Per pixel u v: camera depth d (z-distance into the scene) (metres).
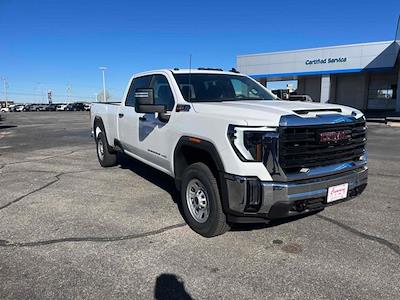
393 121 24.36
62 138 16.28
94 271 3.74
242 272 3.71
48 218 5.23
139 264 3.88
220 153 4.09
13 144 14.04
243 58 39.50
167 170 5.54
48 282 3.54
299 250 4.18
